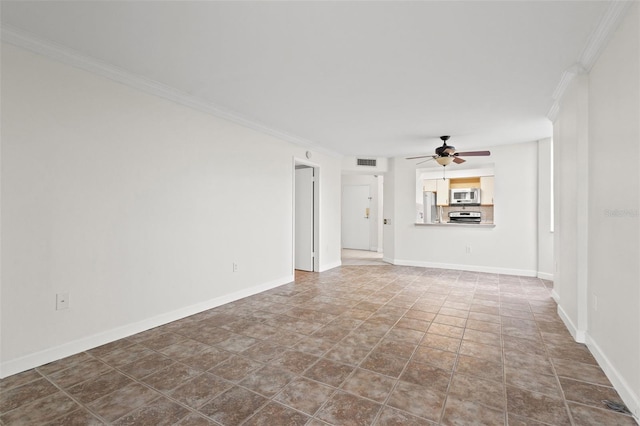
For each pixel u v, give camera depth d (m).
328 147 5.82
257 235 4.38
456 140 5.27
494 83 2.96
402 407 1.82
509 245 5.67
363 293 4.37
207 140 3.62
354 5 1.85
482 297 4.16
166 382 2.09
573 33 2.13
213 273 3.71
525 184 5.51
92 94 2.60
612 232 2.06
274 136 4.69
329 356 2.47
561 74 2.76
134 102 2.90
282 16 1.96
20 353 2.21
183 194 3.36
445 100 3.41
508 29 2.09
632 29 1.76
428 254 6.44
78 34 2.18
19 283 2.21
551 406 1.83
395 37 2.20
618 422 1.69
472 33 2.14
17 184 2.20
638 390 1.70
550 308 3.68
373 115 3.90
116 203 2.77
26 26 2.08
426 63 2.58
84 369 2.25
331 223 6.33
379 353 2.52
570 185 2.95
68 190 2.45
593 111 2.43
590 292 2.55
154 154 3.07
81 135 2.53
